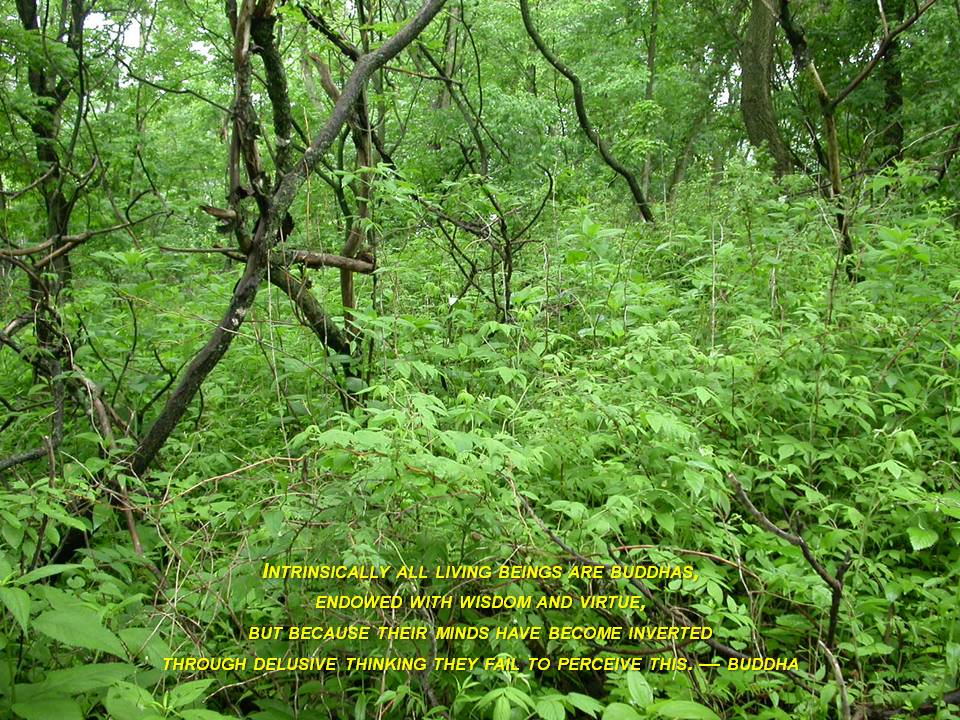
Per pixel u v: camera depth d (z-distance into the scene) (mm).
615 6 19312
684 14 17250
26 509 2627
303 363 4195
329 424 3945
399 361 3693
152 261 5605
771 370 4316
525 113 14766
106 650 2129
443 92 12750
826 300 4828
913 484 3418
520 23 17594
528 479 3246
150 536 3348
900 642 2928
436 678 2711
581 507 2836
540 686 2859
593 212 7777
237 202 3502
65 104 9266
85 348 4316
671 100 19141
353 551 2541
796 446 3801
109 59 9578
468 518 2826
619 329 4465
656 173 19344
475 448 3068
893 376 4219
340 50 4969
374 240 4906
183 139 15062
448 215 5348
